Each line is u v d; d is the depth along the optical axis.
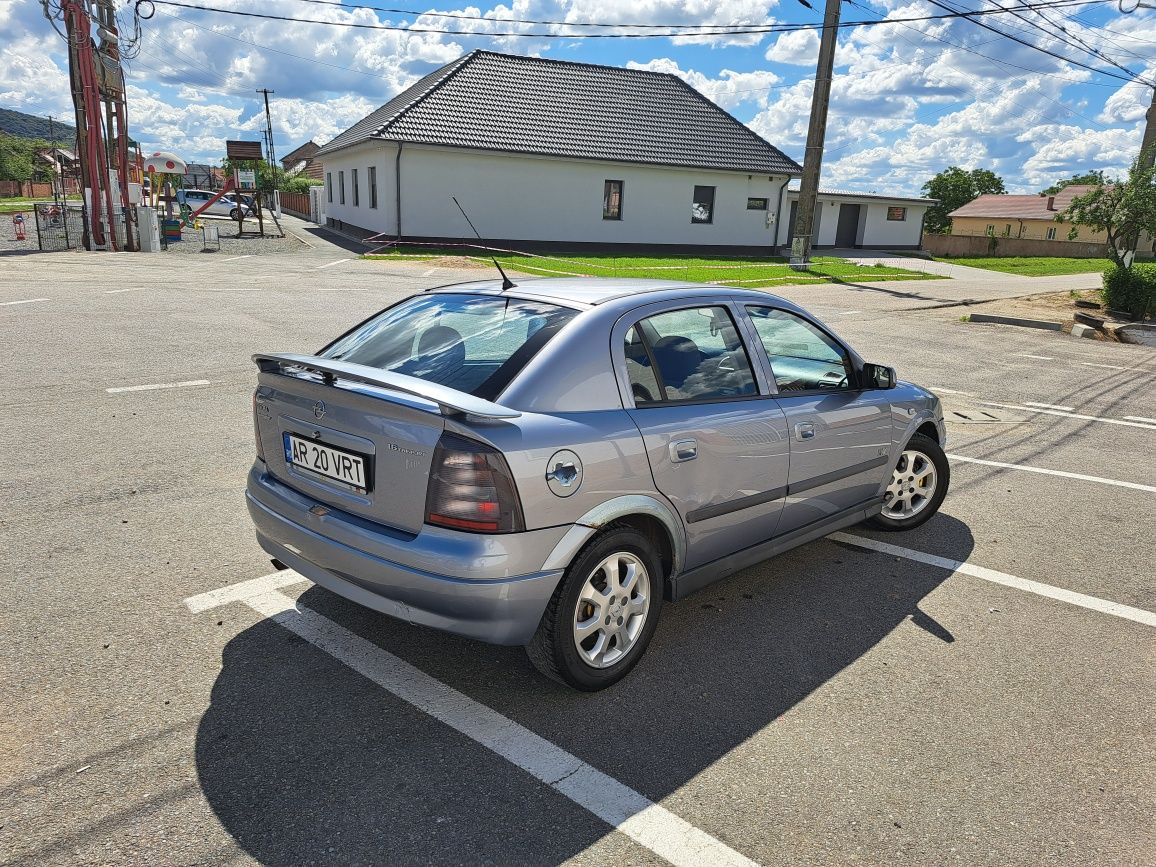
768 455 3.67
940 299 19.62
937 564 4.62
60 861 2.22
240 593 3.85
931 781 2.72
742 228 33.16
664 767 2.73
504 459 2.68
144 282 15.55
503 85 29.72
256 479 3.46
